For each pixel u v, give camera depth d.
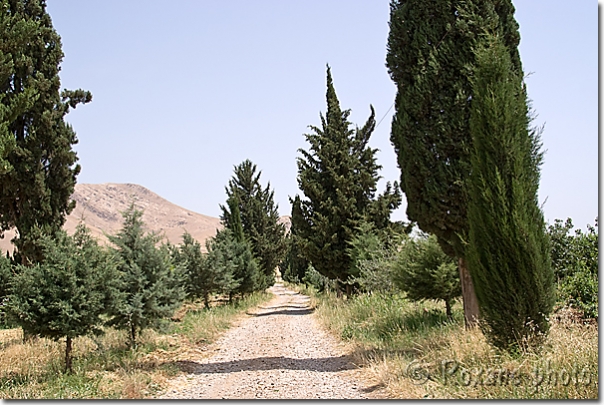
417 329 12.87
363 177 26.11
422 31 10.57
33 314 9.87
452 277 13.67
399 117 10.83
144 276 13.39
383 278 18.66
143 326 13.27
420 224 10.59
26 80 16.81
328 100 27.00
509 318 7.81
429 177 10.17
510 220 7.85
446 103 10.06
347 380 9.25
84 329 10.32
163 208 160.50
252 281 31.39
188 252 25.95
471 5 10.12
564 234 11.91
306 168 26.94
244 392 8.59
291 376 9.81
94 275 10.59
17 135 17.30
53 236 17.34
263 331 18.19
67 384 9.25
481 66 8.55
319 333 16.73
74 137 18.34
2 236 18.66
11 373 10.73
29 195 17.16
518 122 8.21
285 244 43.50
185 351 13.63
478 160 8.24
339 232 25.83
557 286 10.49
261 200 43.00
